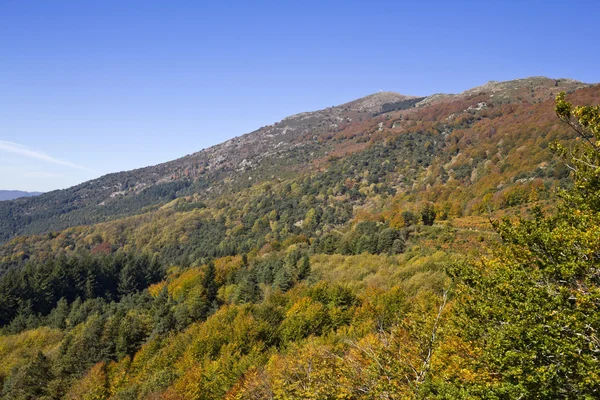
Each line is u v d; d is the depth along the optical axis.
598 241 9.19
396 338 15.31
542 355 9.13
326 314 43.34
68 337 55.28
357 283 54.88
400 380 13.28
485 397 9.49
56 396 44.03
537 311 9.57
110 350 50.88
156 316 57.47
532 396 8.82
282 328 43.84
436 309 17.84
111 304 76.19
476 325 12.62
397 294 42.06
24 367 48.16
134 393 38.25
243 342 41.16
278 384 22.08
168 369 41.47
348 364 15.66
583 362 8.46
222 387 34.66
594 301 8.74
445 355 13.42
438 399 10.14
